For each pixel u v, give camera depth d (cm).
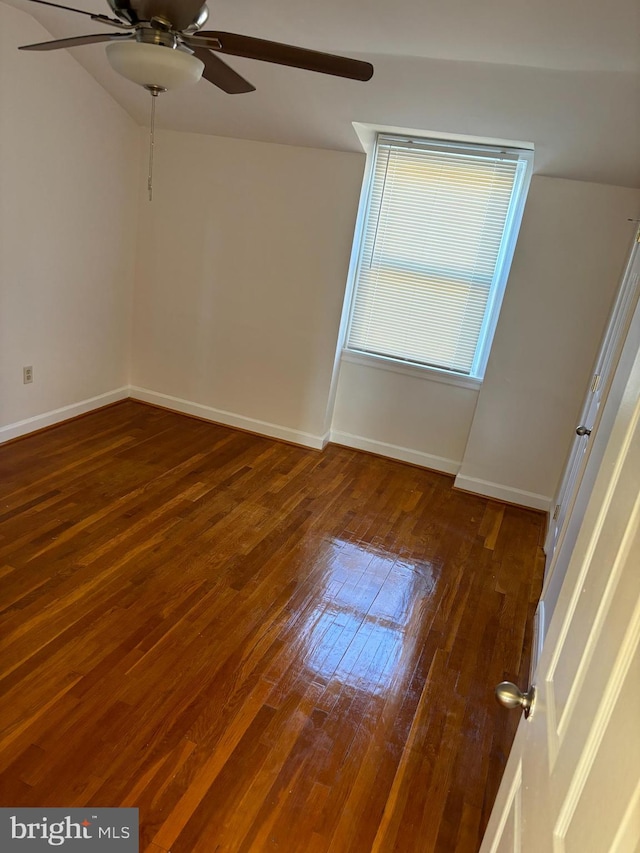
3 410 363
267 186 391
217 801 177
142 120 398
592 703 74
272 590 272
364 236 395
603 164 306
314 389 418
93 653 222
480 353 391
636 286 233
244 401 440
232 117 363
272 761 191
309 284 400
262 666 228
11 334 354
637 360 99
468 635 262
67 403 412
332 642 246
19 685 204
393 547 320
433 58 259
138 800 174
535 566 319
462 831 178
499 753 206
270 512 336
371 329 412
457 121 308
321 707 214
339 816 178
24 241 345
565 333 349
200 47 185
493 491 387
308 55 182
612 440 105
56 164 352
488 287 378
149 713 202
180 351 448
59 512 305
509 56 243
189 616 248
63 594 249
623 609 71
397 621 264
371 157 377
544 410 365
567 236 335
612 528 88
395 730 209
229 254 413
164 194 417
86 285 400
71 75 345
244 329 425
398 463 423
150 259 435
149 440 406
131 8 169
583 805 67
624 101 256
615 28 204
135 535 296
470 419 401
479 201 366
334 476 391
